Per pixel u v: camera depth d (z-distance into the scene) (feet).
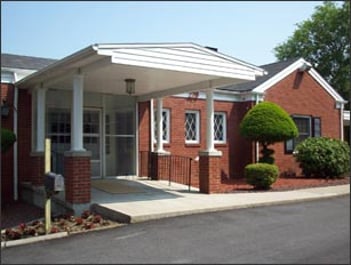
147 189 38.04
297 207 30.86
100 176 45.42
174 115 50.55
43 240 23.84
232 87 57.88
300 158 53.72
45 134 41.70
